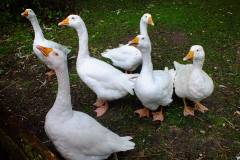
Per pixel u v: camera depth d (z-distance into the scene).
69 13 3.82
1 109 1.97
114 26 3.53
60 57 1.78
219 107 2.44
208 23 3.48
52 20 3.72
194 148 2.14
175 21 3.53
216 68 2.84
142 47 2.11
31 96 2.65
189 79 2.20
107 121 2.37
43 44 2.76
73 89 2.70
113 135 1.96
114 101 2.52
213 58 2.96
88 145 1.86
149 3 3.96
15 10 3.77
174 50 3.11
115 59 2.71
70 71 2.91
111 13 3.79
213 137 2.21
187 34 3.32
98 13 3.80
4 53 3.21
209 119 2.33
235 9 3.74
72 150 1.88
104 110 2.43
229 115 2.37
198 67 2.20
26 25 3.69
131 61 2.65
